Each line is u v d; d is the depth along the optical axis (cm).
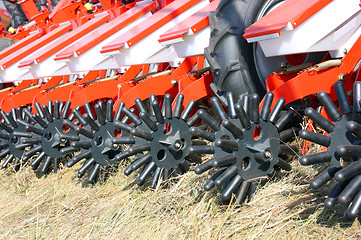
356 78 234
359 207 165
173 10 353
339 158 181
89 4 562
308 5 218
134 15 392
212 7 323
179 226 229
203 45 305
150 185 274
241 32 271
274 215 212
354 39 235
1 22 763
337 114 181
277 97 243
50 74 437
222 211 229
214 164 199
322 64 233
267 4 272
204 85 320
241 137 209
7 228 289
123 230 243
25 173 393
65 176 356
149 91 348
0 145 389
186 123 264
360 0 222
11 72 494
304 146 256
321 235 189
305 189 226
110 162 316
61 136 312
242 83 277
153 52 344
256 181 227
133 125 308
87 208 288
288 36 219
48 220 285
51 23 635
